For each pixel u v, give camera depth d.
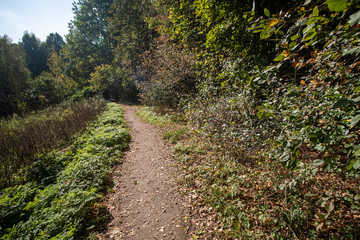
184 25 9.30
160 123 11.01
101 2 37.75
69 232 3.14
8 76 24.41
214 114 5.52
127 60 24.78
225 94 5.56
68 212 3.60
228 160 5.02
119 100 29.31
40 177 5.48
